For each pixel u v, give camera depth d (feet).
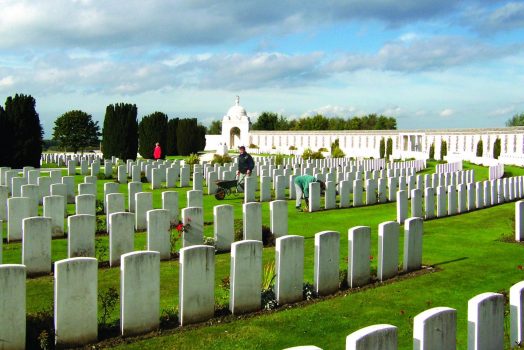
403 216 60.80
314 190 69.62
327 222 61.57
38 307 30.58
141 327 27.27
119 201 52.06
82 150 246.88
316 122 392.88
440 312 20.25
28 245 36.83
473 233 55.98
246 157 80.69
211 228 54.70
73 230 39.88
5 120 116.16
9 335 24.12
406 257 39.55
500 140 191.83
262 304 31.48
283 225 49.70
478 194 74.08
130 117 150.71
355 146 261.65
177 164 110.63
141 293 27.12
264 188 77.77
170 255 43.21
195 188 81.66
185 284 28.27
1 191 55.26
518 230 51.98
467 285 36.40
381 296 33.78
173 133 209.05
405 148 242.37
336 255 34.47
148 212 41.47
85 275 25.64
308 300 32.81
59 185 58.65
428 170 145.69
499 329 22.40
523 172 140.36
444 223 62.18
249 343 26.22
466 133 216.33
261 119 395.96
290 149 264.31
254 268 30.55
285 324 28.76
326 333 27.63
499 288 35.65
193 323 28.78
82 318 25.68
